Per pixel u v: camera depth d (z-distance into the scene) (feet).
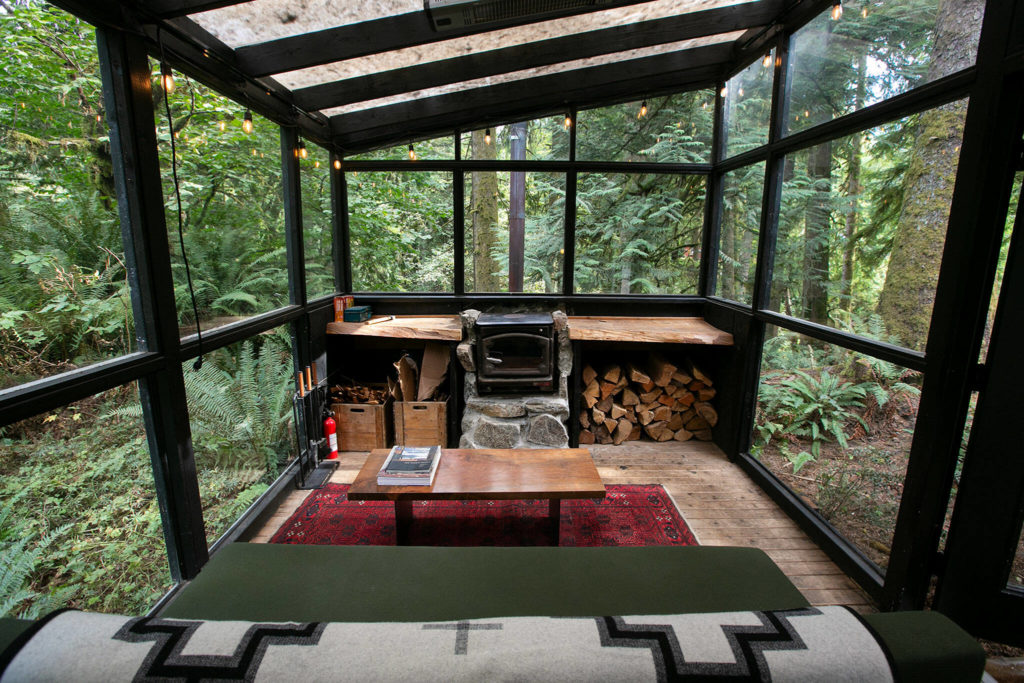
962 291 5.25
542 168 12.38
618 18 8.89
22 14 5.25
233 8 6.54
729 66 11.39
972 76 5.15
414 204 12.81
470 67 9.32
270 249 9.59
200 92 10.45
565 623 2.91
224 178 9.41
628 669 2.63
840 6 7.27
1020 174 4.94
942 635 2.94
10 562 5.00
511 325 10.70
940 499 5.65
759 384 10.53
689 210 12.78
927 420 5.68
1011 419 5.19
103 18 4.99
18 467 5.25
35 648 2.65
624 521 8.66
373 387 12.84
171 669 2.58
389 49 7.55
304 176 10.78
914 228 6.32
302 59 7.53
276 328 9.87
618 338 11.11
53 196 5.21
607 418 12.17
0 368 4.65
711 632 2.85
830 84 7.98
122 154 5.48
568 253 12.85
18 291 4.87
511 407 10.65
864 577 6.84
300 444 9.93
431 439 11.43
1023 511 5.32
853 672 2.68
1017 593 5.49
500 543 7.94
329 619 4.30
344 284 12.62
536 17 7.20
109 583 5.82
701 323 12.31
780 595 4.64
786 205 9.27
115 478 5.92
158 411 6.07
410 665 2.62
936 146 6.04
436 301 12.94
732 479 10.31
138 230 5.62
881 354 6.49
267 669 2.60
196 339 6.64
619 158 12.41
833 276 7.93
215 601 4.48
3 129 4.92
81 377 4.76
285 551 5.29
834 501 8.23
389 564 5.06
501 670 2.60
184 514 6.36
